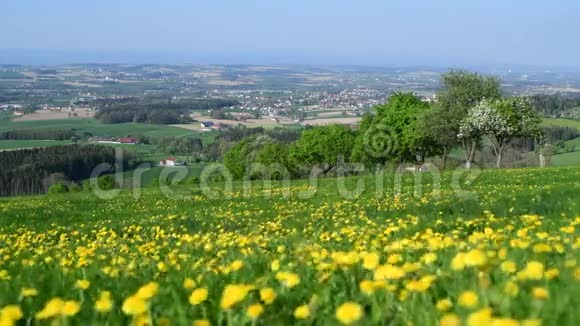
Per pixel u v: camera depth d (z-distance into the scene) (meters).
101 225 18.08
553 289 4.63
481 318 3.33
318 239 10.49
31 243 14.27
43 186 91.50
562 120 114.50
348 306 3.89
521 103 53.41
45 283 6.93
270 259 7.89
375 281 5.18
